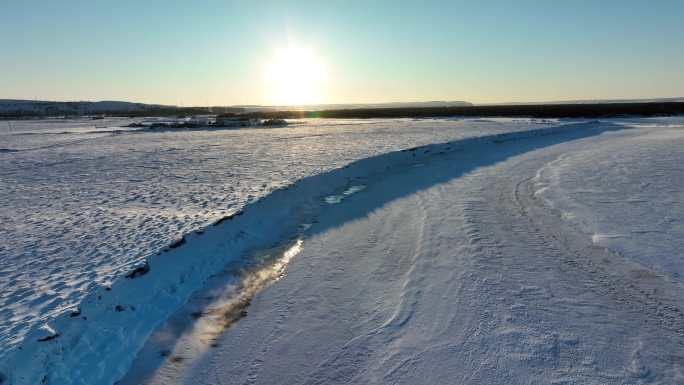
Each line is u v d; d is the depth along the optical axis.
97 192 10.08
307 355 3.78
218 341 4.06
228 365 3.70
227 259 6.06
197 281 5.30
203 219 7.14
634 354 3.54
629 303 4.38
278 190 9.47
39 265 5.24
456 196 9.48
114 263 5.20
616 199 8.57
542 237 6.51
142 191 10.04
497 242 6.32
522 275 5.11
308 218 8.20
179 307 4.69
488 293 4.65
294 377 3.51
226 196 9.07
